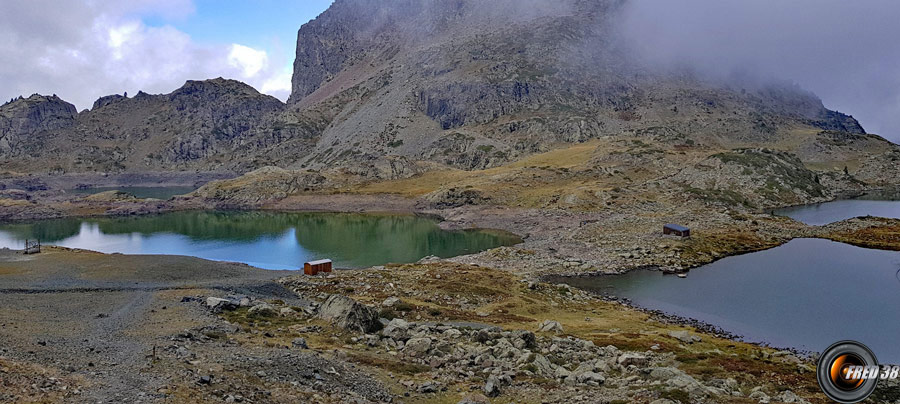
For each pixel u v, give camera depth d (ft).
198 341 142.61
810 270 360.28
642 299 293.43
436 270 320.50
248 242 540.93
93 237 591.78
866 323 248.73
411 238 558.15
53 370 100.99
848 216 640.58
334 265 413.59
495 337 169.89
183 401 90.38
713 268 368.27
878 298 292.20
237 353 130.82
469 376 132.36
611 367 142.92
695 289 313.73
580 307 267.80
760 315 261.85
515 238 546.26
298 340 148.25
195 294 222.07
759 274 350.43
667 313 265.95
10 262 321.73
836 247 437.99
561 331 198.70
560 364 147.84
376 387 117.80
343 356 138.51
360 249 491.31
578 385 126.31
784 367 157.28
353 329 171.42
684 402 109.29
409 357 147.23
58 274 280.31
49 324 160.25
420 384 121.90
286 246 512.63
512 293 275.80
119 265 309.42
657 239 447.01
